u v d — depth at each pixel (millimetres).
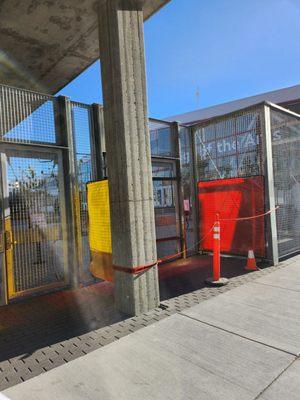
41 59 7426
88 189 5977
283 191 7617
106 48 4691
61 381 2979
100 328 4129
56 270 5773
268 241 7152
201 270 6934
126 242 4555
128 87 4539
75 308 4922
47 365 3273
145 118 4730
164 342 3648
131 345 3611
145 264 4617
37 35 6453
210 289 5543
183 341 3654
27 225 5473
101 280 6344
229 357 3273
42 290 5578
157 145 7934
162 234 8000
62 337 3912
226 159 8008
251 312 4414
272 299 4898
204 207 8531
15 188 5371
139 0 4688
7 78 8266
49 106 5848
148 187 4727
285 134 7766
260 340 3609
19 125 5426
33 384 2949
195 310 4574
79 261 6055
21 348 3666
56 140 5914
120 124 4531
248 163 7504
